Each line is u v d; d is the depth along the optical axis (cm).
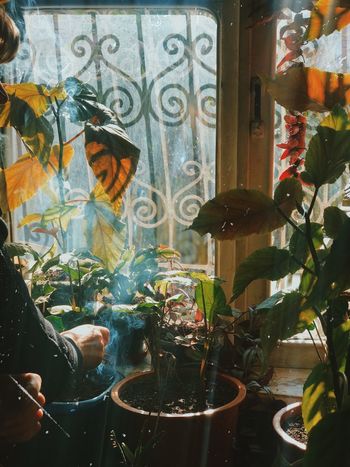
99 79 142
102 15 138
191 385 121
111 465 113
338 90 93
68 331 110
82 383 120
